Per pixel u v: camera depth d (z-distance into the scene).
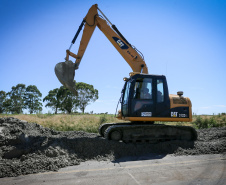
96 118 14.62
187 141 6.66
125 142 6.41
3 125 6.04
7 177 3.97
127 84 7.14
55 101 40.59
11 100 41.25
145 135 6.62
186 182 3.58
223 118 14.24
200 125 12.88
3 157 4.83
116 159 5.38
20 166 4.34
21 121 7.12
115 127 6.25
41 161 4.61
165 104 6.65
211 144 6.58
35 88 45.38
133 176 3.94
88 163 4.97
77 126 11.25
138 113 6.46
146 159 5.32
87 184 3.54
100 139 6.00
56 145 5.40
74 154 5.32
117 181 3.67
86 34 7.80
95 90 40.59
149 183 3.55
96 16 7.95
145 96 6.64
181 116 6.75
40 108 45.84
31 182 3.68
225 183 3.51
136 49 8.09
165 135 6.83
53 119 13.74
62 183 3.61
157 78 6.78
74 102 38.28
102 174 4.09
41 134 6.81
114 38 7.96
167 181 3.64
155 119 6.56
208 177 3.83
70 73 7.25
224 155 5.71
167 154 5.91
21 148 5.14
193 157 5.49
